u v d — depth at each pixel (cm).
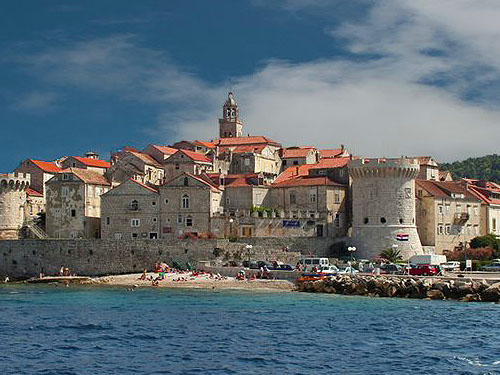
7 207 15538
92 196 15212
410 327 7506
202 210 14300
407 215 13750
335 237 13938
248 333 7194
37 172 17775
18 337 7062
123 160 16688
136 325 7762
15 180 15588
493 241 14775
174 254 13462
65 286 12406
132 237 14462
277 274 11925
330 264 12594
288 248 13588
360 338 6881
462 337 6894
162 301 9956
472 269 12650
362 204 13862
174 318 8269
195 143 18775
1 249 14238
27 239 14238
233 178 15588
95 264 13775
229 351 6297
